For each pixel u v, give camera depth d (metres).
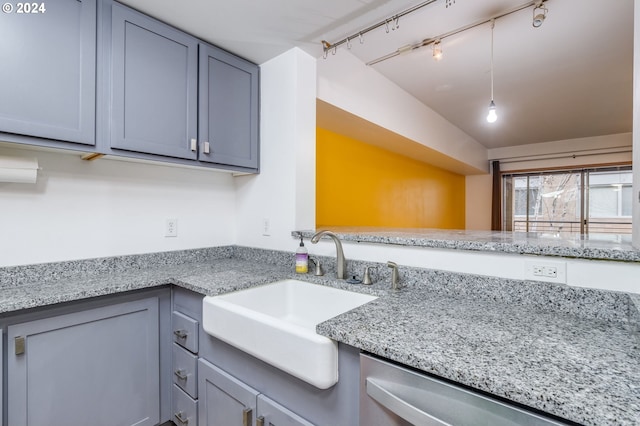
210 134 1.68
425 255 1.30
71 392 1.21
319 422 0.88
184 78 1.57
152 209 1.74
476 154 5.10
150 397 1.43
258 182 1.96
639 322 0.84
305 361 0.84
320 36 1.67
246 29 1.58
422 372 0.70
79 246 1.49
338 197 2.82
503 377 0.60
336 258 1.56
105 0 1.30
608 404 0.52
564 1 1.75
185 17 1.47
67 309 1.20
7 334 1.07
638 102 0.92
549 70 2.62
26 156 1.28
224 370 1.17
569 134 4.70
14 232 1.31
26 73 1.11
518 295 1.07
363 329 0.84
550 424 0.55
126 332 1.36
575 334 0.82
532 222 5.53
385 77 2.69
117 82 1.33
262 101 1.95
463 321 0.91
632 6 1.80
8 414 1.06
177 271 1.62
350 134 2.85
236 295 1.29
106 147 1.31
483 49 2.28
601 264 0.95
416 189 4.23
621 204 4.80
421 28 1.97
